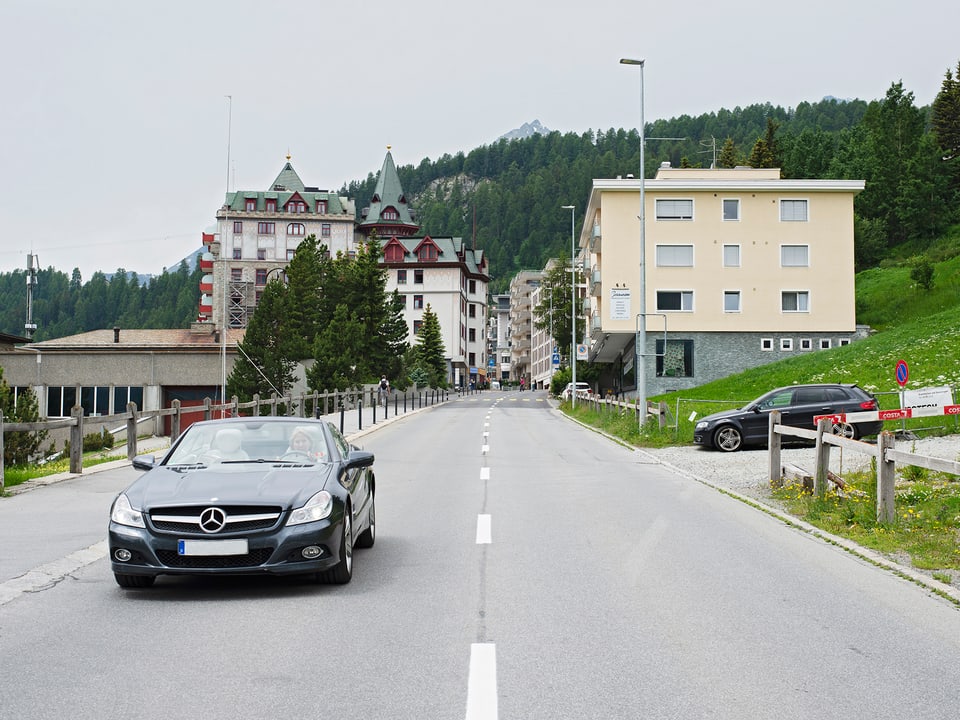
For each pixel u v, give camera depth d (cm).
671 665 565
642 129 3147
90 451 3133
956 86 10069
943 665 568
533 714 476
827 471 1312
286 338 5094
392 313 7588
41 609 725
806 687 522
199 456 909
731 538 1052
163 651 599
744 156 12131
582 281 8462
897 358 4172
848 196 5731
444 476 1786
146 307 19338
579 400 5444
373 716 473
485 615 694
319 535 768
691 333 5716
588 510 1290
